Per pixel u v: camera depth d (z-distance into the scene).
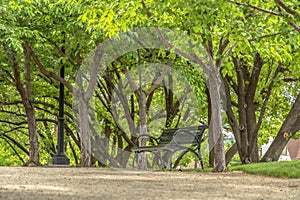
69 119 30.17
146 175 15.14
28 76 22.77
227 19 17.06
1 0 19.06
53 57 22.09
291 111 23.03
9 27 19.09
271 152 22.91
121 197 8.47
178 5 14.99
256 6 16.06
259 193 9.72
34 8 20.25
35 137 22.75
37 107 28.84
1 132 32.06
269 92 24.00
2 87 27.30
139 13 17.17
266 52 20.12
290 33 16.48
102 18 17.03
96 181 12.02
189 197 8.77
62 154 20.89
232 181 12.83
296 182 12.44
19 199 7.70
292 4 15.94
